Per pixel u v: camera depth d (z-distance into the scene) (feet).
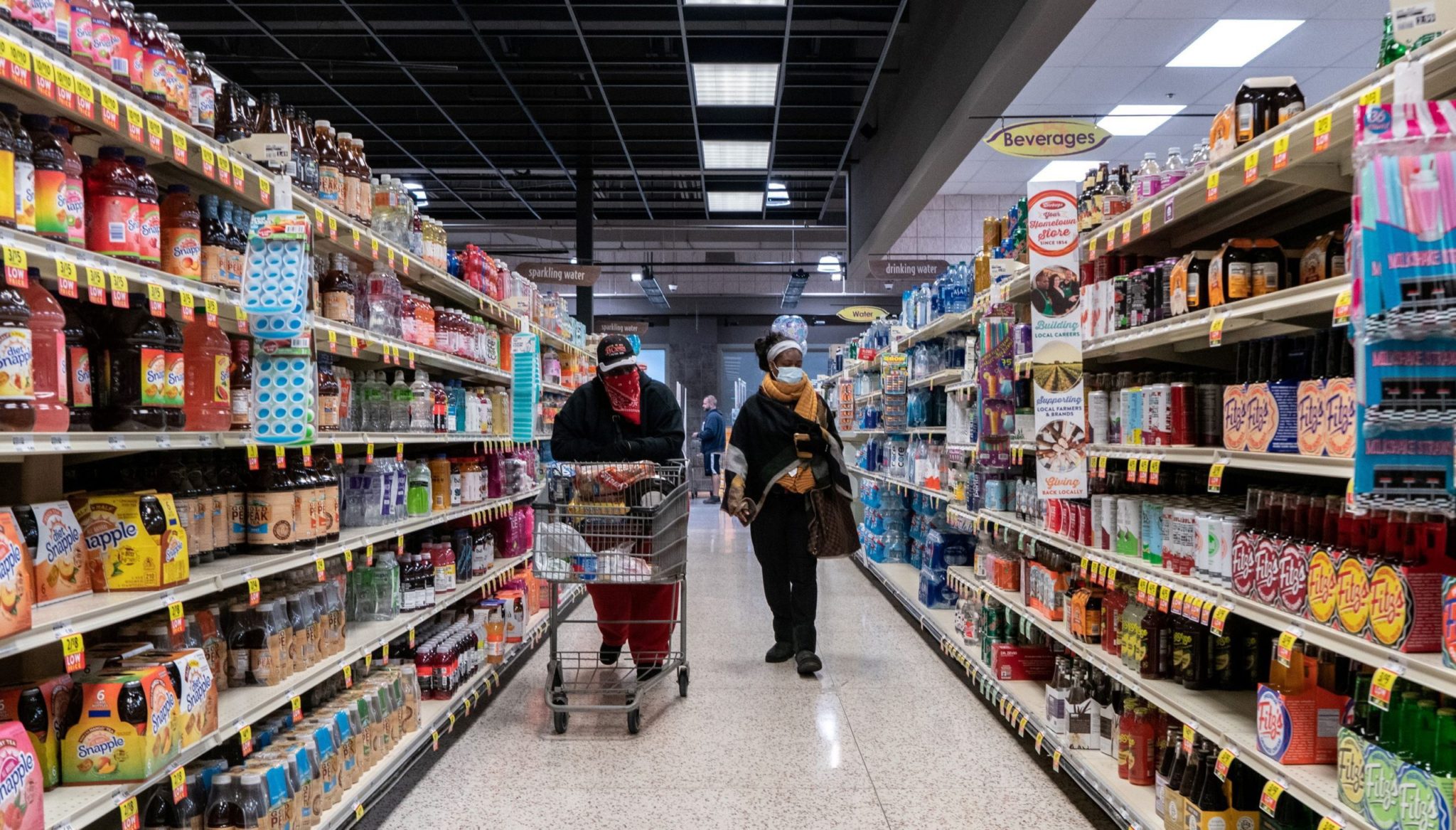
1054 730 11.03
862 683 15.64
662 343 67.62
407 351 12.07
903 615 21.50
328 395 10.13
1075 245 10.42
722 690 15.23
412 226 13.48
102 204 6.85
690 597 24.22
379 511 11.75
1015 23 20.04
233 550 8.80
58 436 5.84
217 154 7.82
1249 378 8.12
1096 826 9.82
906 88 32.94
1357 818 6.07
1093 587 11.14
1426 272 4.97
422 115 37.55
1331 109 6.26
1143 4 25.64
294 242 8.28
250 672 8.87
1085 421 10.80
